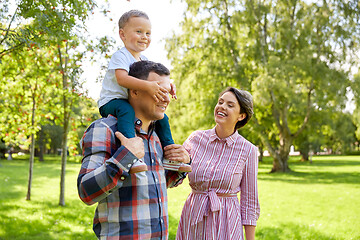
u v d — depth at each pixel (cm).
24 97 957
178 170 190
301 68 1902
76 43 588
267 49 2092
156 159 180
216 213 253
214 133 269
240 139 269
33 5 452
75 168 2484
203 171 260
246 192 264
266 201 1131
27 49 496
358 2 1936
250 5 2003
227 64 2041
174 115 2077
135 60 212
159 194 173
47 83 918
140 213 163
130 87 174
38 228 684
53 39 489
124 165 151
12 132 971
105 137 164
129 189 163
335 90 1902
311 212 947
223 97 264
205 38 2062
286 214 916
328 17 1958
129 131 168
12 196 1084
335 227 769
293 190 1408
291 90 1858
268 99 1852
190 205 264
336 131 2122
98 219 165
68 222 747
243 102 260
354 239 670
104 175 149
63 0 482
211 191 257
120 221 161
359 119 2181
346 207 1023
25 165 2736
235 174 258
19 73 845
